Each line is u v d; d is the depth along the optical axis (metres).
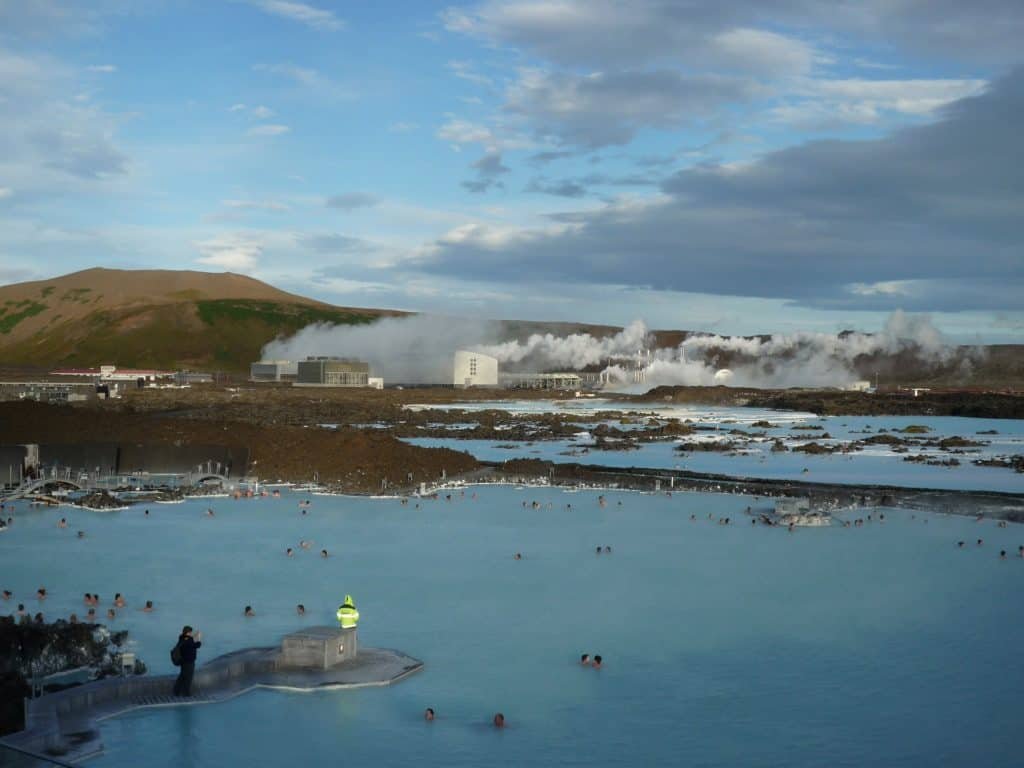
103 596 66.12
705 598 67.56
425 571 75.56
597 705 46.84
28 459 120.94
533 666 52.50
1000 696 48.38
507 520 101.06
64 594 66.62
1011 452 177.12
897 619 62.16
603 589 70.00
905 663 53.34
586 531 94.50
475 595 67.81
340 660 51.94
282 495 117.31
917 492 118.12
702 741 42.66
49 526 94.00
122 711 44.38
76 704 44.12
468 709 46.09
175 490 117.12
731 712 46.16
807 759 40.91
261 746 41.25
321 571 75.00
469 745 41.84
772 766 40.19
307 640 50.91
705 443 182.00
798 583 72.38
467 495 119.44
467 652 54.81
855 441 197.88
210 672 48.19
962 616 62.97
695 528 96.94
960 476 138.38
